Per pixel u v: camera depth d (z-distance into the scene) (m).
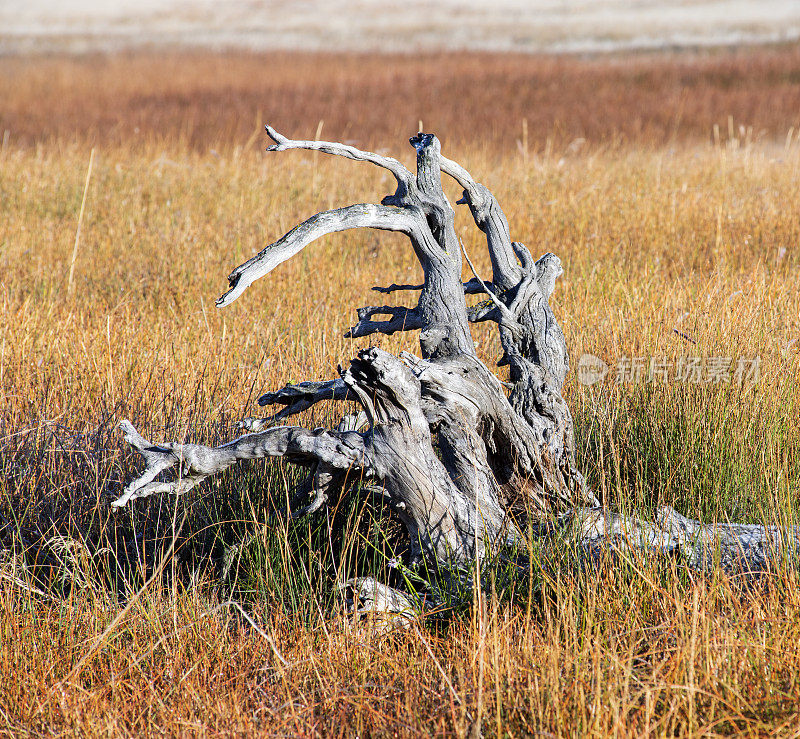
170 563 10.01
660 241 22.59
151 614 8.45
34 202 28.64
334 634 7.95
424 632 8.11
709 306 14.40
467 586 8.55
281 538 9.57
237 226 24.98
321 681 7.30
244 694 7.35
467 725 6.48
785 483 10.28
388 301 18.55
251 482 10.95
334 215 8.48
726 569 8.84
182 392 12.73
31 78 78.81
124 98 65.88
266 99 63.69
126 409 12.45
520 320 9.85
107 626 8.27
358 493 9.51
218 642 8.08
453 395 8.69
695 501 10.75
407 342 14.99
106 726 6.89
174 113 57.00
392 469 8.40
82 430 11.94
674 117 52.19
